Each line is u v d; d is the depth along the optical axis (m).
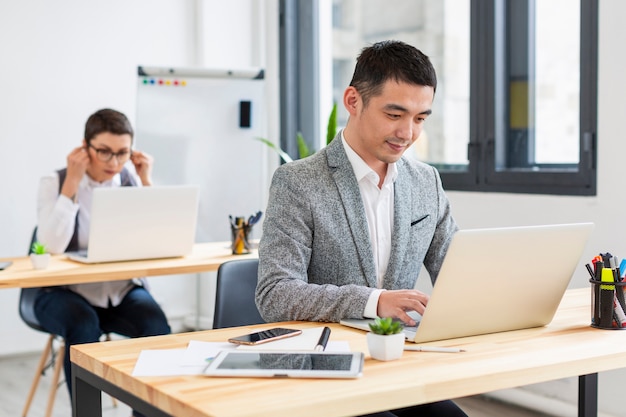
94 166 3.32
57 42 4.52
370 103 1.87
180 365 1.45
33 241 3.34
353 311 1.78
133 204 2.98
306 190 1.94
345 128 2.04
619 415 2.97
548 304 1.78
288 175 1.96
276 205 1.95
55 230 3.21
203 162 4.42
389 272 2.02
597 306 1.79
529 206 3.36
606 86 3.00
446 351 1.56
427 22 4.14
